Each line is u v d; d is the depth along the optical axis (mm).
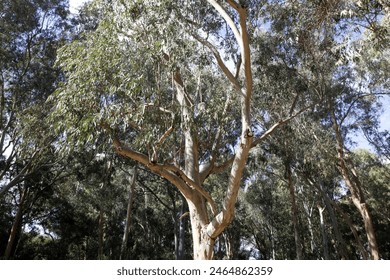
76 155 20516
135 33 10625
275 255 38938
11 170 23578
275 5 14164
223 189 30188
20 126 17688
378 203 31344
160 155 12422
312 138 19312
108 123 9219
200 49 12430
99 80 9508
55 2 20219
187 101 12039
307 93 17547
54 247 33531
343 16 11844
